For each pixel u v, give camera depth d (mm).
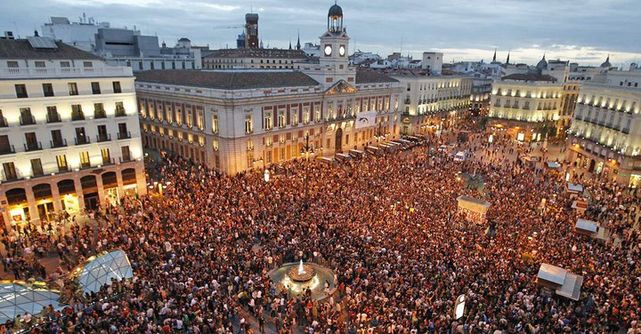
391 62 181750
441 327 25500
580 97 81750
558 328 25719
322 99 77188
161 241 36281
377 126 92562
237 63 134875
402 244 35594
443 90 119625
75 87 47312
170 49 141250
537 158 80875
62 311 26531
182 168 65688
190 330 24781
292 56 147125
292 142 73562
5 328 24922
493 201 48219
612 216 46812
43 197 46688
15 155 43969
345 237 36969
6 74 42125
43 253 36875
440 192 50719
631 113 63781
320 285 33156
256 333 27750
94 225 44812
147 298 28000
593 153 73750
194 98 66500
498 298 28594
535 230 40188
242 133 63906
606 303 27641
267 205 45031
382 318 25891
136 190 54500
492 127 111625
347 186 52188
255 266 33594
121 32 109375
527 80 106375
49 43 47688
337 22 77312
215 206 43875
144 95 78562
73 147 48062
